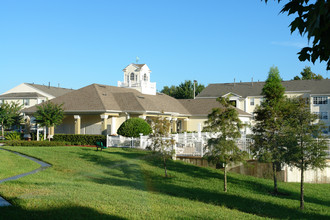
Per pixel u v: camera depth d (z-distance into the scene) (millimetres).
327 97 49812
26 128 38156
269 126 15727
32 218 7301
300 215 12352
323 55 5094
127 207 9188
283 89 18266
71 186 11625
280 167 18734
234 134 15688
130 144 26859
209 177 18000
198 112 44094
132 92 37969
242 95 58594
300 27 4824
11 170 15680
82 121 36219
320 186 18078
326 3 3979
